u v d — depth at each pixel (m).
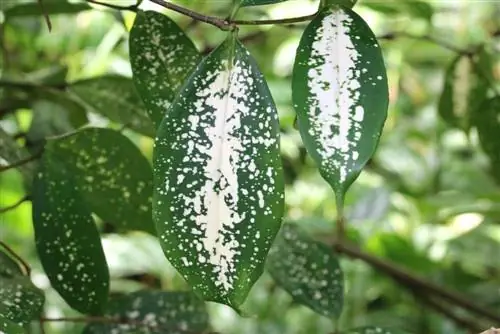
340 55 0.63
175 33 0.75
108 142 0.83
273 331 1.43
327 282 0.89
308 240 0.90
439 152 1.62
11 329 0.68
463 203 1.46
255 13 1.14
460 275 1.54
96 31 1.26
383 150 1.73
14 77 1.01
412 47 1.58
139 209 0.86
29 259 1.38
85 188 0.85
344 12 0.64
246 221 0.63
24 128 1.25
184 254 0.63
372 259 1.32
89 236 0.80
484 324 1.44
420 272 1.51
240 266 0.63
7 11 0.99
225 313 1.45
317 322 1.48
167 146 0.63
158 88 0.75
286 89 1.50
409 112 1.81
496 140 1.02
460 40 1.54
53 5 0.97
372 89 0.62
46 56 1.25
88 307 0.81
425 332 1.48
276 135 0.63
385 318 1.48
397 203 1.67
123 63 1.30
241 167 0.63
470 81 1.06
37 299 0.74
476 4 1.60
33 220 0.80
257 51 1.57
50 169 0.81
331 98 0.62
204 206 0.63
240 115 0.63
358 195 1.59
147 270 1.42
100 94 0.91
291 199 1.64
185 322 0.90
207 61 0.64
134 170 0.84
